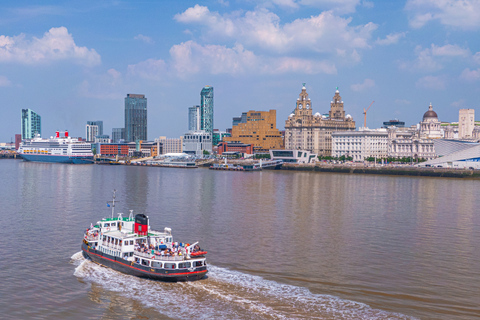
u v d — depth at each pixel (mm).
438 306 69875
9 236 110562
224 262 90000
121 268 84250
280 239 109500
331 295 73688
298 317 65750
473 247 103625
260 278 81062
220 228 121250
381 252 98875
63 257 93625
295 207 160875
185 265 79438
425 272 85250
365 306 69625
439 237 113375
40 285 78062
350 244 105438
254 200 180000
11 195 188500
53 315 67125
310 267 87500
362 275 83188
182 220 132125
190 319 65562
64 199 175750
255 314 66875
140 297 72938
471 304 70750
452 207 164750
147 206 159125
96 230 97812
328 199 186125
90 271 84875
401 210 156250
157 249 84938
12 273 83750
